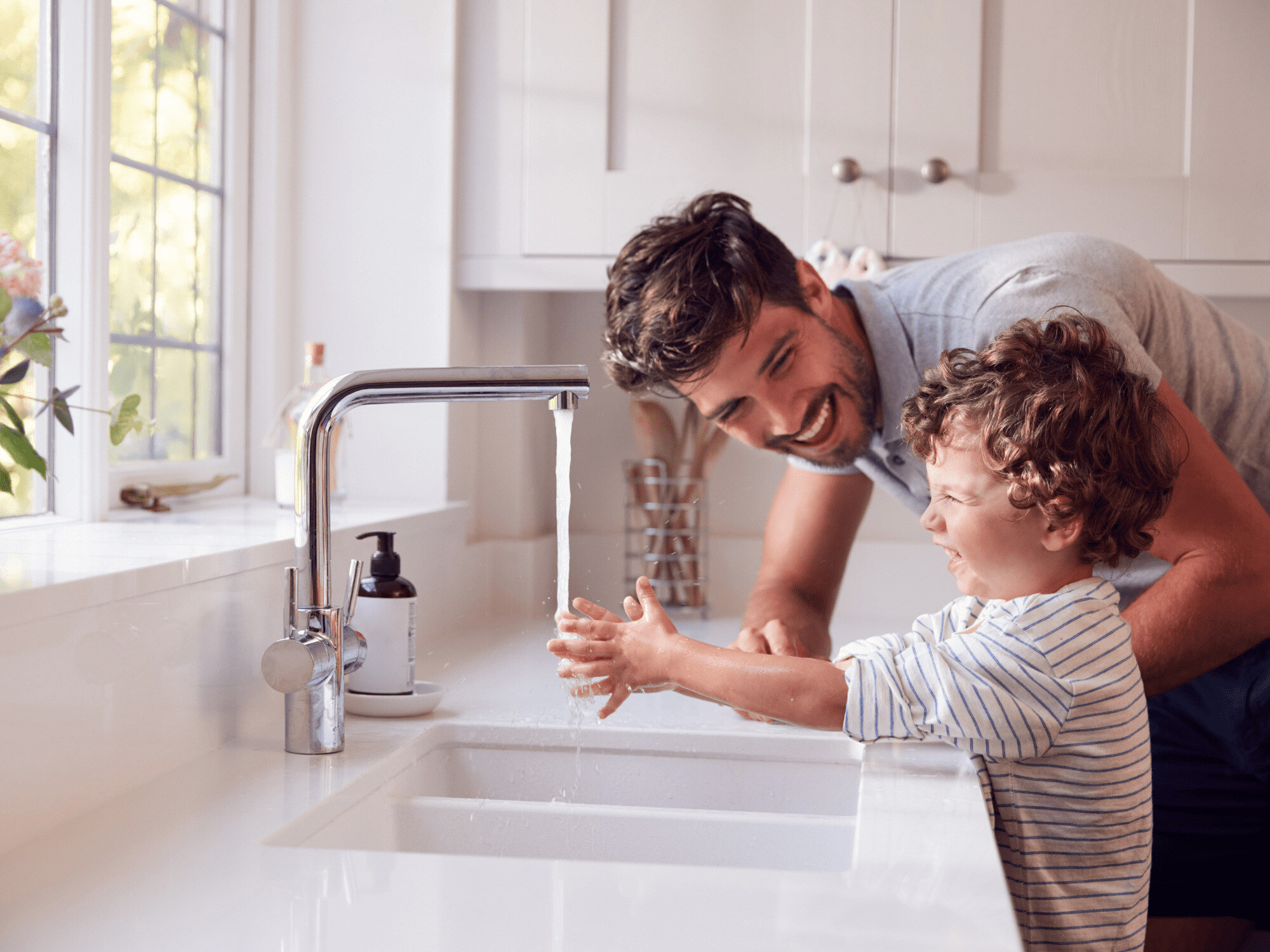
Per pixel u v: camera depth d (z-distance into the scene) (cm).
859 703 86
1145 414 88
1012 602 87
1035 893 85
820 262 157
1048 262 108
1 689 70
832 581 142
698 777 103
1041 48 157
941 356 95
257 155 168
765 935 56
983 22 157
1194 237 154
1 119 118
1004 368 87
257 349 168
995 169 158
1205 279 154
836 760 101
